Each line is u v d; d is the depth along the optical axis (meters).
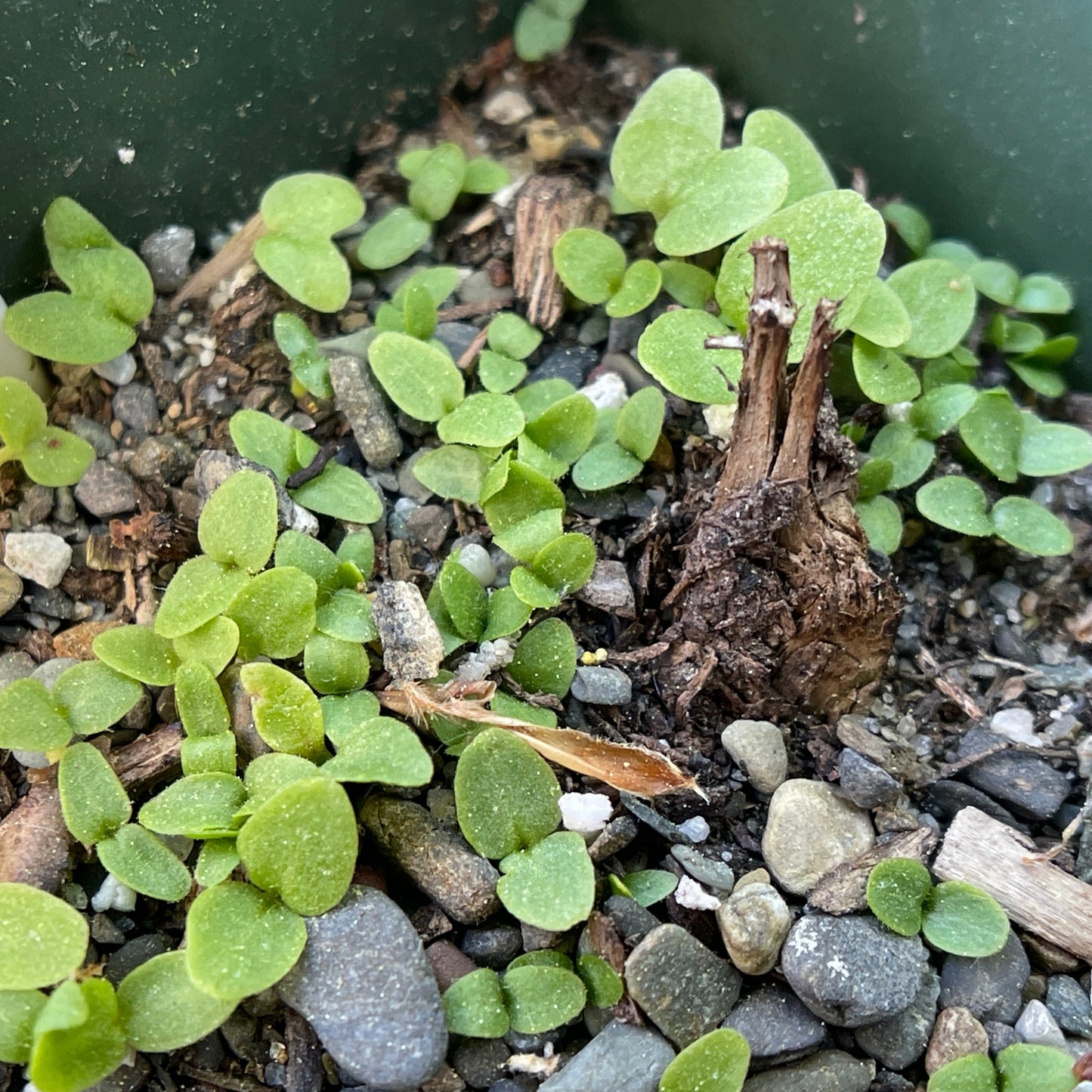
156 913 0.10
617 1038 0.09
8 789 0.11
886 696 0.12
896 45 0.13
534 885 0.10
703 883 0.10
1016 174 0.13
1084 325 0.13
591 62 0.16
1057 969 0.10
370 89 0.15
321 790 0.09
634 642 0.11
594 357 0.13
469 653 0.11
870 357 0.12
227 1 0.12
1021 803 0.11
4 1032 0.09
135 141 0.13
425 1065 0.09
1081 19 0.12
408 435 0.13
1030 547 0.12
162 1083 0.09
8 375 0.12
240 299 0.13
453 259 0.14
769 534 0.10
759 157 0.12
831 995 0.09
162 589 0.12
